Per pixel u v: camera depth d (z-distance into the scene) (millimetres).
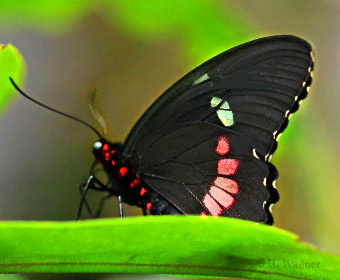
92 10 448
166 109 439
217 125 436
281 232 360
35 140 472
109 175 445
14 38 483
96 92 456
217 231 363
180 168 440
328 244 450
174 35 444
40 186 469
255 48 430
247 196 434
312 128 448
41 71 484
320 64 455
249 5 446
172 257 391
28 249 362
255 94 431
